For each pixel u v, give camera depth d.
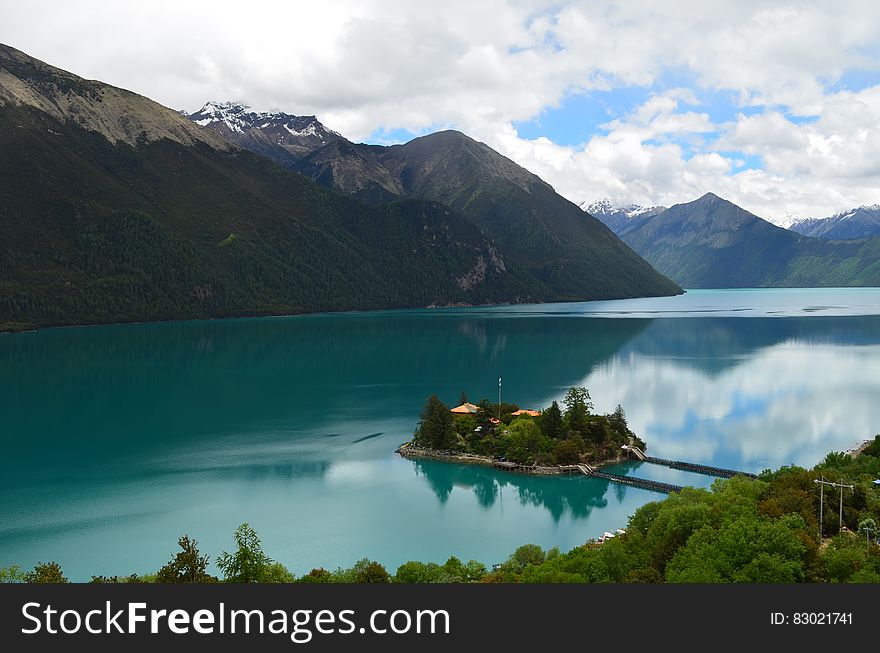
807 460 141.88
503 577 70.62
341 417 182.62
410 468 137.88
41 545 97.75
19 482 127.00
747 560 64.31
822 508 83.12
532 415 165.25
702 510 76.25
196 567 70.12
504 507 115.38
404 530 104.56
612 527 106.44
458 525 106.81
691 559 65.38
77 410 191.38
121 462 140.25
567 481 130.88
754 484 91.00
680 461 141.38
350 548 97.31
